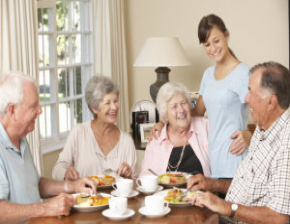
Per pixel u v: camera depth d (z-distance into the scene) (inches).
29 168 77.1
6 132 71.9
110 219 66.3
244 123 96.1
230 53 96.6
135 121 148.1
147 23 178.2
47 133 150.9
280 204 62.2
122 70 176.6
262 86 63.6
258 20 158.7
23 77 71.8
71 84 164.7
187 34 171.2
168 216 67.2
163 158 97.9
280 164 63.2
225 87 93.7
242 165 72.7
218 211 66.1
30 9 123.0
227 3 162.7
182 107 95.2
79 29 168.6
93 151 97.0
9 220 66.5
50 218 67.2
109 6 165.9
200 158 96.7
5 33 116.3
